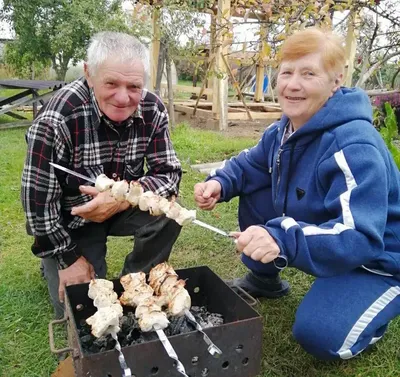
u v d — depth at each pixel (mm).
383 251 2039
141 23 7883
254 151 2639
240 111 9477
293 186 2223
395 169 2109
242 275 3035
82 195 2473
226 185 2602
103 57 2109
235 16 6738
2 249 3385
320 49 2031
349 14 4445
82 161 2379
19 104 8328
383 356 2227
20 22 17438
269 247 1675
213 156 6109
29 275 2984
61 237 2318
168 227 2508
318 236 1749
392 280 2084
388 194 2053
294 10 4082
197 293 2260
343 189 1894
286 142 2193
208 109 9609
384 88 8633
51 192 2262
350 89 2160
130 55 2127
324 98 2102
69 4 16250
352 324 1996
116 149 2441
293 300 2729
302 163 2176
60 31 15383
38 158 2230
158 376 1601
